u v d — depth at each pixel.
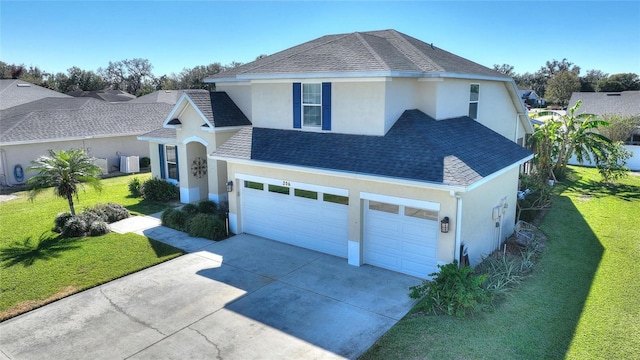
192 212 17.45
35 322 9.91
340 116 14.62
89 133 28.17
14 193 23.30
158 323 9.80
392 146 12.96
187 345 8.92
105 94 69.06
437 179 10.87
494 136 16.48
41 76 86.62
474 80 17.84
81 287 11.56
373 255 12.89
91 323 9.84
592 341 8.66
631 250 13.77
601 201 20.28
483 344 8.59
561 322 9.38
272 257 13.66
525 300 10.41
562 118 27.02
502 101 21.45
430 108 15.33
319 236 14.04
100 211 17.39
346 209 13.20
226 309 10.39
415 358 8.25
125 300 10.90
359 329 9.44
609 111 35.16
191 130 19.16
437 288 10.09
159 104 37.00
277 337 9.18
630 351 8.32
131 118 32.28
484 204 12.80
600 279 11.62
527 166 24.50
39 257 13.62
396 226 12.25
